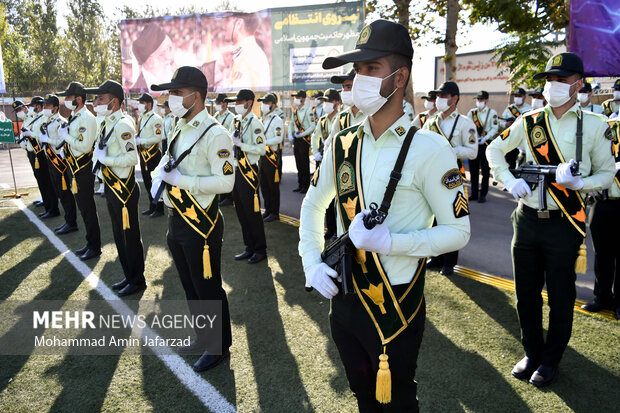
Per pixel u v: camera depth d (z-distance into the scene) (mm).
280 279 4586
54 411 2629
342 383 2848
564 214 2639
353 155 1704
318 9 9500
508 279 4465
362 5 9242
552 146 2727
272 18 9812
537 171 2684
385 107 1648
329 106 5691
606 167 2703
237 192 5008
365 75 1619
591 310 3703
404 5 10977
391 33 1577
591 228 3672
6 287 4469
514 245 2885
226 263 5090
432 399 2664
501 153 2975
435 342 3287
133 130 4184
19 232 6434
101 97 4086
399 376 1718
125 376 2982
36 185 10391
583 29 4457
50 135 6160
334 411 2588
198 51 10430
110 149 4098
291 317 3750
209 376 2959
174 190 2986
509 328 3473
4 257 5344
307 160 9211
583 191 2676
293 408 2621
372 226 1494
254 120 5016
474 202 8227
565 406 2584
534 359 2893
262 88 10148
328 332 3494
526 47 8844
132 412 2613
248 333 3500
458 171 1642
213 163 2943
